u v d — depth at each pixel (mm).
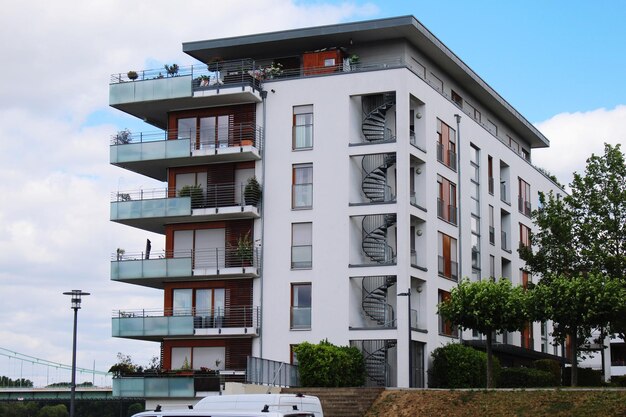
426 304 50375
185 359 51375
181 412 18359
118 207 52531
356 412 40719
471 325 44750
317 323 49312
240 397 21109
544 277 56094
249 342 50438
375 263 49188
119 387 48469
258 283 50781
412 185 51562
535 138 72625
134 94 52219
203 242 52531
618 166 55844
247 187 51031
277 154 51406
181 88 51531
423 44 53688
